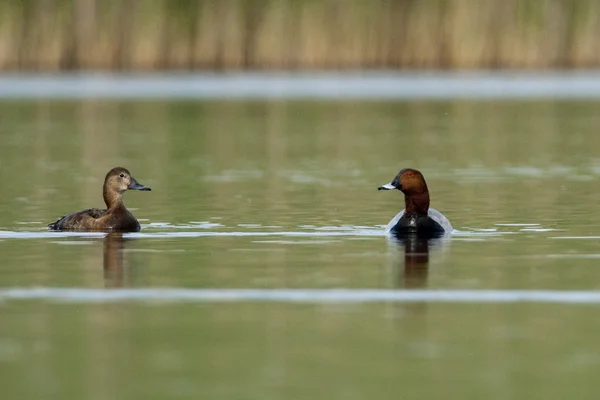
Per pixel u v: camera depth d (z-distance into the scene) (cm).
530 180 2372
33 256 1484
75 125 3838
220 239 1622
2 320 1144
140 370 977
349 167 2656
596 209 1925
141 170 2603
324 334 1090
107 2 5462
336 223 1781
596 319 1141
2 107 4472
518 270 1380
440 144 3209
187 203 2031
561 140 3291
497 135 3466
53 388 929
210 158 2875
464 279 1329
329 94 5078
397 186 1645
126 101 4738
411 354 1023
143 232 1691
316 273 1367
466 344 1054
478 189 2223
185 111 4356
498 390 923
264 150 3077
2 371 975
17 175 2492
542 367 983
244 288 1287
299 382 945
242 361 1002
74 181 2383
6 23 5409
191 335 1087
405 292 1266
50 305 1209
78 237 1644
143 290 1280
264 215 1872
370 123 3909
